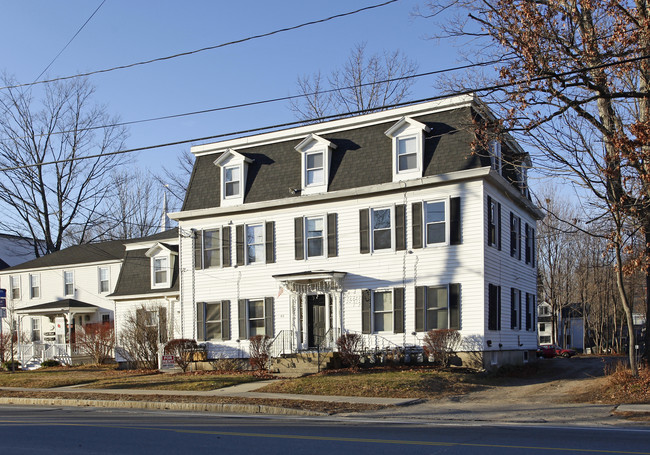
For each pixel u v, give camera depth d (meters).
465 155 25.62
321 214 28.78
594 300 58.56
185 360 29.81
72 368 36.69
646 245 18.84
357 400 18.42
